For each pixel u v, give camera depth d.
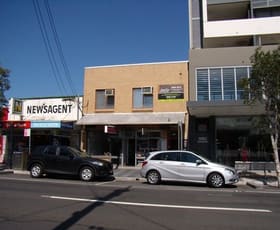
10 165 22.89
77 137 26.34
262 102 16.72
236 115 22.89
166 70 24.61
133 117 24.19
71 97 26.42
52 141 27.00
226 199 11.40
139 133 24.92
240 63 22.78
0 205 9.59
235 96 22.47
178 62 24.48
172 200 10.95
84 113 25.95
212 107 19.95
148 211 9.02
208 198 11.56
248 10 29.48
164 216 8.42
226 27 26.91
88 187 14.13
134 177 18.86
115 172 21.42
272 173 21.22
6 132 27.70
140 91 25.00
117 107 25.28
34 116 27.17
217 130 23.27
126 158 25.06
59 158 17.59
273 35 26.84
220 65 23.05
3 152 27.44
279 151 21.95
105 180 18.00
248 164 21.72
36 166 18.03
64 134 26.72
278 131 16.77
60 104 26.66
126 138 25.17
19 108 26.86
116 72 25.67
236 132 22.98
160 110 24.33
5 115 24.30
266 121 16.73
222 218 8.31
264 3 27.91
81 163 17.09
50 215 8.30
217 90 22.81
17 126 23.86
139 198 11.25
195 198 11.51
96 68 26.19
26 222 7.56
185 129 23.62
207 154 23.05
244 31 26.53
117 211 8.94
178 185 16.16
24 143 27.36
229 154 22.88
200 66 23.31
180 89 24.16
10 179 16.98
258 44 26.62
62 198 10.92
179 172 15.82
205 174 15.45
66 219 7.89
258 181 17.33
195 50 23.52
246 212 9.09
